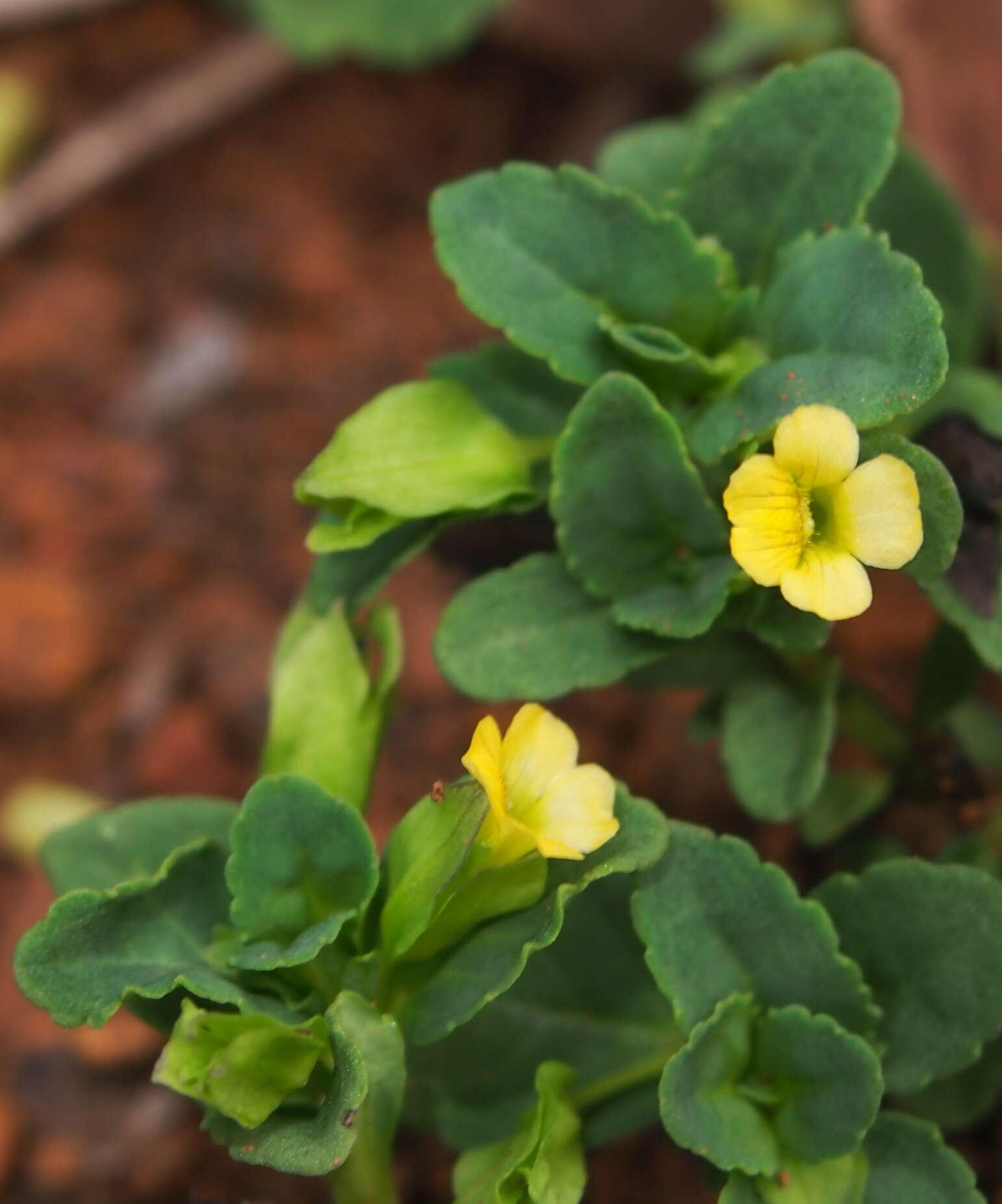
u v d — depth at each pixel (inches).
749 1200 7.4
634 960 7.8
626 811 7.4
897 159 8.1
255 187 11.6
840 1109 7.3
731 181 7.8
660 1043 7.8
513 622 7.6
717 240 7.8
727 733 7.8
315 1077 7.3
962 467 7.8
